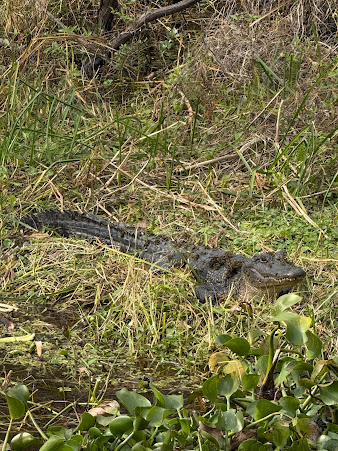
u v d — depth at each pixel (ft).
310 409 17.61
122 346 24.38
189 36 48.60
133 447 15.55
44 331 25.25
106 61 48.24
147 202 34.96
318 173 35.22
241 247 30.73
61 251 30.89
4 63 47.11
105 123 41.11
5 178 35.58
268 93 41.11
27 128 38.86
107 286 28.19
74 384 21.48
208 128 40.32
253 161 37.14
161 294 26.91
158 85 44.24
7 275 28.91
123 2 48.93
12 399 16.25
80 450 15.96
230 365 17.69
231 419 16.46
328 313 24.62
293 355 21.57
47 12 46.88
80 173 36.29
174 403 16.79
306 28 45.47
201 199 34.78
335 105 38.75
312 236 30.94
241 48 44.01
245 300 27.48
